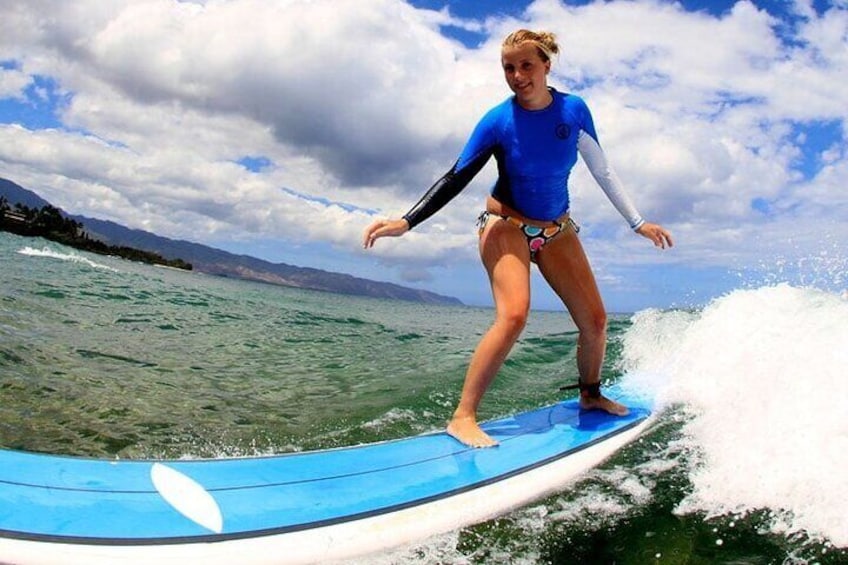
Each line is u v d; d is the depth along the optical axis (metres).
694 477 2.95
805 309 4.48
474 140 3.49
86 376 5.10
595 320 3.79
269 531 2.33
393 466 3.03
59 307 9.02
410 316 21.77
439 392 5.32
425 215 3.45
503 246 3.53
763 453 2.89
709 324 5.00
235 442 3.96
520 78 3.26
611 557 2.34
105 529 2.15
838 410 2.91
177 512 2.33
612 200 3.72
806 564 2.15
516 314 3.36
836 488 2.47
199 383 5.36
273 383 5.61
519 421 3.84
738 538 2.37
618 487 2.98
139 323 8.64
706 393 4.04
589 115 3.52
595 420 3.86
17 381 4.66
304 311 15.52
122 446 3.72
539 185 3.46
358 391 5.40
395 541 2.48
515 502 2.86
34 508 2.19
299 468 2.89
